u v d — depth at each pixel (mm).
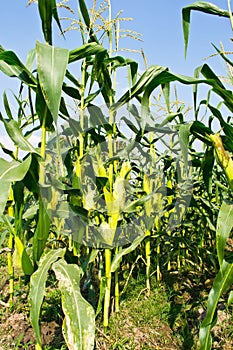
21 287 3516
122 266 4277
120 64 2592
